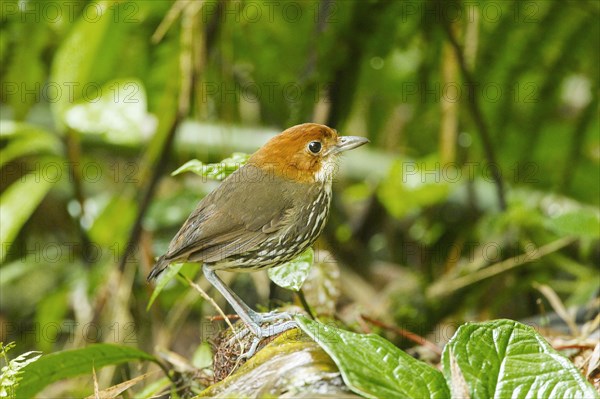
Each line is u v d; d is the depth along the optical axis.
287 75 12.16
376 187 12.30
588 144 12.75
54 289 12.80
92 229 11.72
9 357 12.85
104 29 9.95
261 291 10.95
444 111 11.39
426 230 12.95
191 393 7.85
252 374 5.71
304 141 8.08
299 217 7.89
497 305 11.73
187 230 7.73
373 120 13.95
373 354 5.38
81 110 10.43
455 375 5.20
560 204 12.30
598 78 11.52
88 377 10.21
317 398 5.13
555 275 12.57
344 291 12.14
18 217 10.39
